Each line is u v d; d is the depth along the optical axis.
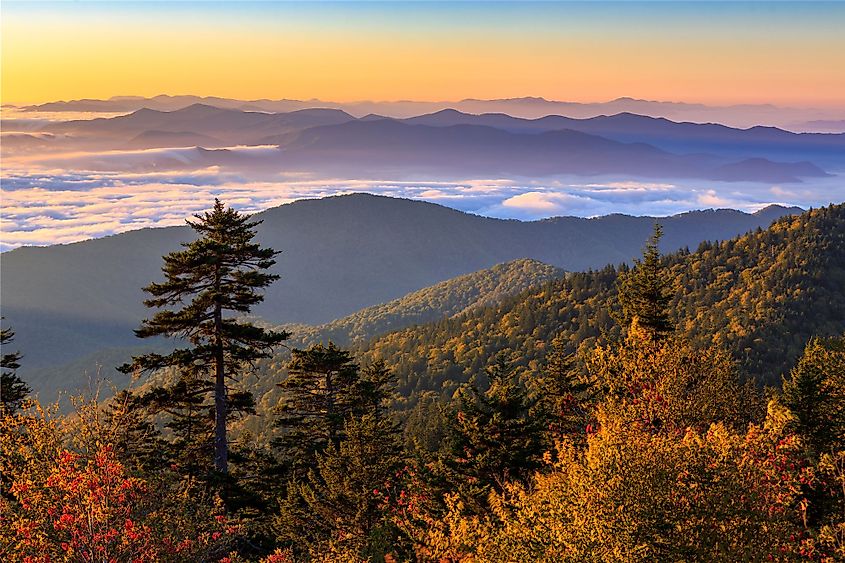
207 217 33.91
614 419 27.38
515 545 18.28
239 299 34.06
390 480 35.84
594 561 15.93
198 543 20.45
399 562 27.28
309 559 33.84
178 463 35.16
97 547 17.02
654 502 16.08
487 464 28.41
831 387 32.16
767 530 16.59
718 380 31.67
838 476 22.31
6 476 19.52
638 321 40.00
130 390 29.91
